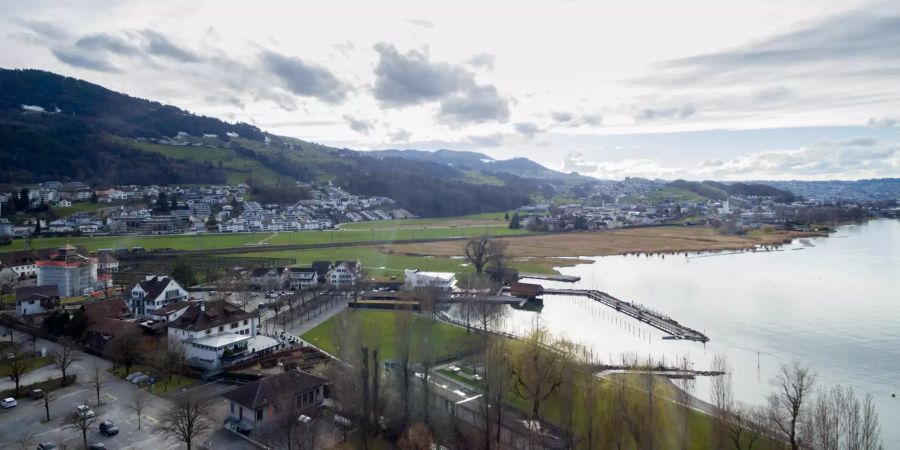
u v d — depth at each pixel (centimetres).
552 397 11762
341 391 11188
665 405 10138
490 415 10631
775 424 10069
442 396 11681
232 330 15238
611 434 9438
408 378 11275
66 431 10181
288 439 9312
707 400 12488
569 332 19088
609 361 15400
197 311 14975
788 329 19175
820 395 12350
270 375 12281
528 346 12150
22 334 16400
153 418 10825
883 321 19988
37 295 18800
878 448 9925
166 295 19988
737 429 9400
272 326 18238
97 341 15088
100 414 10969
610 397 9944
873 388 13688
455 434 10106
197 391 12288
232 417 10675
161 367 12888
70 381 12662
